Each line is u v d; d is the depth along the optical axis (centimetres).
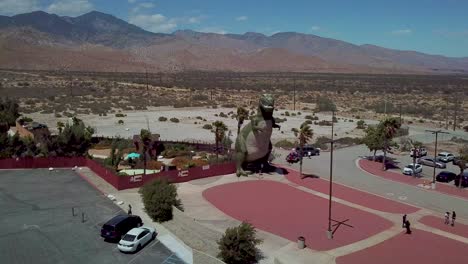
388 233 4159
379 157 7525
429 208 4925
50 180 5738
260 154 6041
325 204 4981
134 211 4559
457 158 7100
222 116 12069
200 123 10744
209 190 5428
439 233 4184
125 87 19225
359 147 8438
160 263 3441
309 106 15700
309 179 6034
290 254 3666
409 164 7075
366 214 4675
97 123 10362
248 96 18450
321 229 4228
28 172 6131
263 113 5850
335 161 7244
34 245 3719
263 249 3750
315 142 8706
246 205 4888
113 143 7588
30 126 8125
